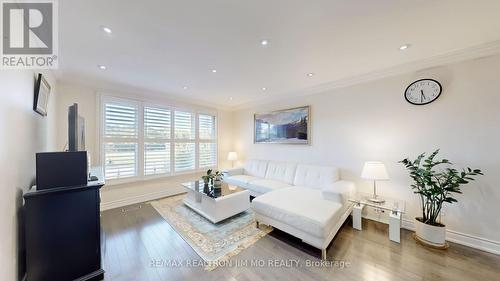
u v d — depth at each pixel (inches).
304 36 73.1
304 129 147.1
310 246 84.8
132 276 66.2
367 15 61.0
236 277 65.7
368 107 115.4
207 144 194.9
